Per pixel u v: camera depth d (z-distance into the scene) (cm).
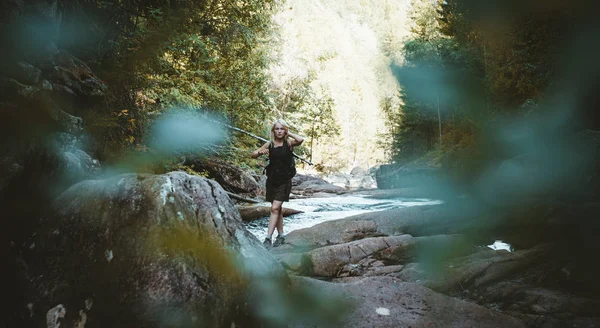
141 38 574
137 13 632
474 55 1313
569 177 795
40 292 200
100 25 601
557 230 505
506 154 965
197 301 189
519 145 962
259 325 213
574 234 472
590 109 912
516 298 308
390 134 4097
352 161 5172
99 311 189
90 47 561
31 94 290
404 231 580
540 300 294
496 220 579
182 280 191
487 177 891
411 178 1734
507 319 258
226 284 203
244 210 775
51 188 282
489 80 1105
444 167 1503
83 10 544
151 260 195
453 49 1866
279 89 2219
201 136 873
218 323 192
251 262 228
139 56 491
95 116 471
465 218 632
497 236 530
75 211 225
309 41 2811
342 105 5069
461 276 349
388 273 380
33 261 213
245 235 244
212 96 1008
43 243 218
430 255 418
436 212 645
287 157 499
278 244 510
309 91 2719
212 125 952
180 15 466
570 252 395
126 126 584
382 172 2236
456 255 430
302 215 825
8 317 205
